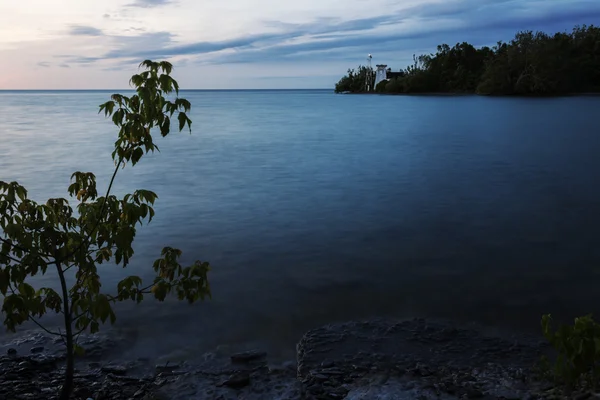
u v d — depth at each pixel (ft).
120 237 9.92
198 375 13.03
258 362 14.21
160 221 30.25
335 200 36.11
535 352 14.60
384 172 48.52
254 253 24.26
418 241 26.03
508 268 22.00
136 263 22.58
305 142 77.36
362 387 12.29
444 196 37.06
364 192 38.91
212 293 19.27
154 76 9.44
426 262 22.85
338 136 86.38
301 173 48.44
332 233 27.66
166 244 25.67
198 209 33.47
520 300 18.65
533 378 12.64
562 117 126.52
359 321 16.88
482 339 15.49
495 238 26.40
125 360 14.32
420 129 98.37
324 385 12.59
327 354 14.47
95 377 13.12
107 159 59.21
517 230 27.81
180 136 88.53
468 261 22.93
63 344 15.05
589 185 40.55
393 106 206.49
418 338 15.49
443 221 29.91
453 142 74.95
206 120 131.85
